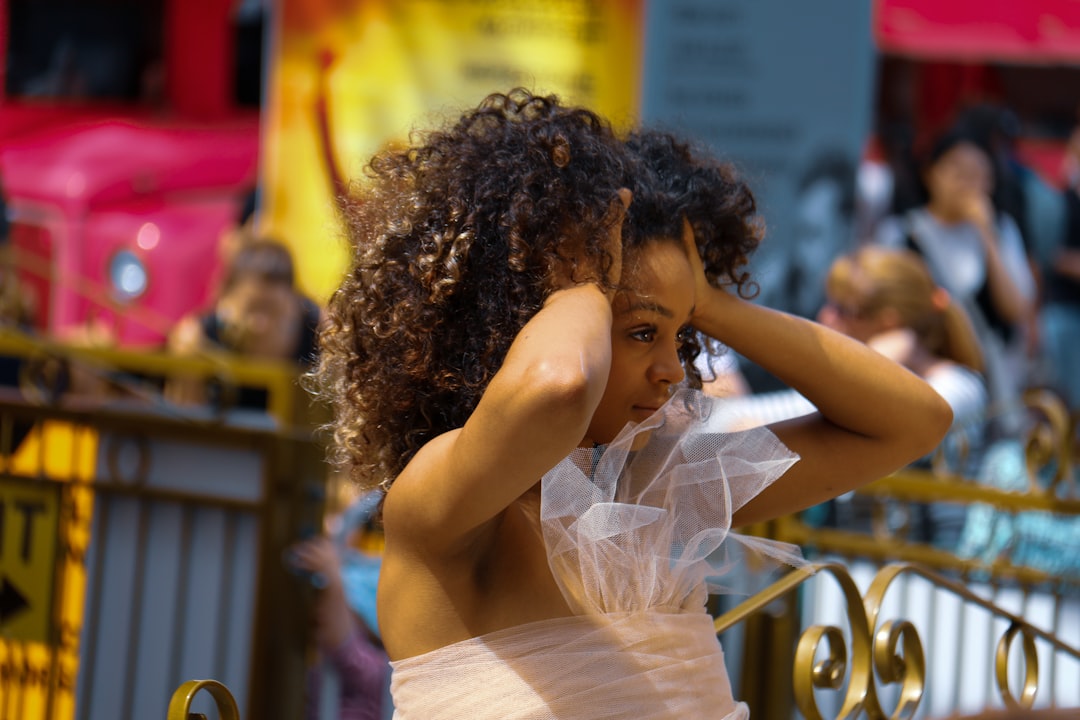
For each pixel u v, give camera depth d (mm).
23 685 4289
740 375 6094
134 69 8820
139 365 5184
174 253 7832
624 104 6934
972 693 4793
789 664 4508
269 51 7344
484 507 1637
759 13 6898
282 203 7332
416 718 1764
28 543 4285
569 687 1758
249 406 5281
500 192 1789
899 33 8648
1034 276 8977
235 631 4051
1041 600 4965
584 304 1680
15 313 5711
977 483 4867
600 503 1758
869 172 9062
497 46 7035
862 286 5695
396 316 1803
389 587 1789
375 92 7219
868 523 5176
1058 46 8766
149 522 4164
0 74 8680
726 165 2143
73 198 7922
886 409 2164
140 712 4156
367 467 1915
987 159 8594
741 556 2084
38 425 4297
